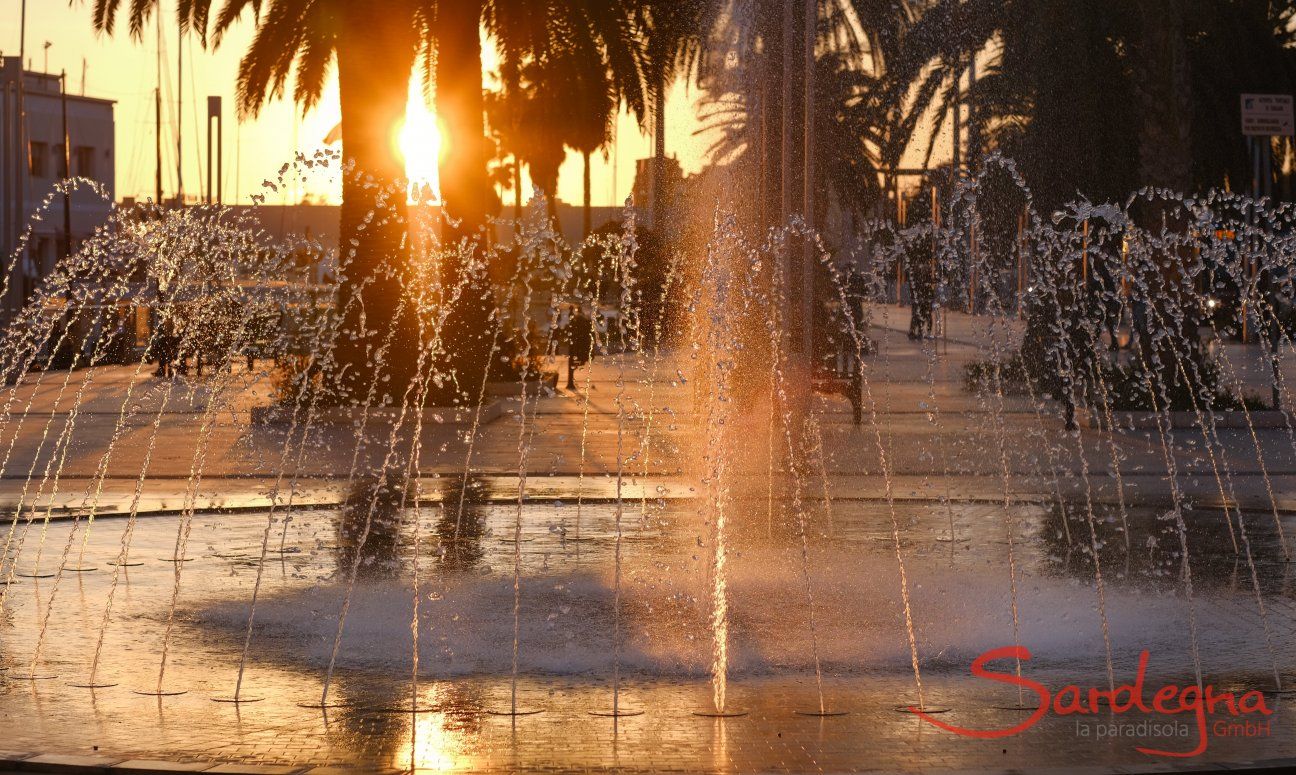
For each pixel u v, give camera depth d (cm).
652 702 605
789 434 1809
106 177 5906
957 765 511
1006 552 998
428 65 2497
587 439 1811
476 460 1577
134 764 498
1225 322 3391
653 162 3453
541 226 1330
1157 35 2089
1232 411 1898
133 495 1278
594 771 504
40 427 1961
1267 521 1133
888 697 614
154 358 3403
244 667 673
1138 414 1916
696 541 1041
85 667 673
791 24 1898
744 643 721
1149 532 1082
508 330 2675
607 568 938
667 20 2548
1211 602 824
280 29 2175
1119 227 1499
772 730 561
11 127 5066
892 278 3878
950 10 2947
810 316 1862
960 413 2138
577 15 2361
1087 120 2303
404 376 2122
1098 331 2128
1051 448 1683
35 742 541
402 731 559
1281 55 2336
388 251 2116
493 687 633
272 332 2233
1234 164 2400
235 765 499
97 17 2172
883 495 1284
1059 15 2258
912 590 859
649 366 3294
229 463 1543
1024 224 2927
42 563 954
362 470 1482
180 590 864
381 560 969
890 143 3094
